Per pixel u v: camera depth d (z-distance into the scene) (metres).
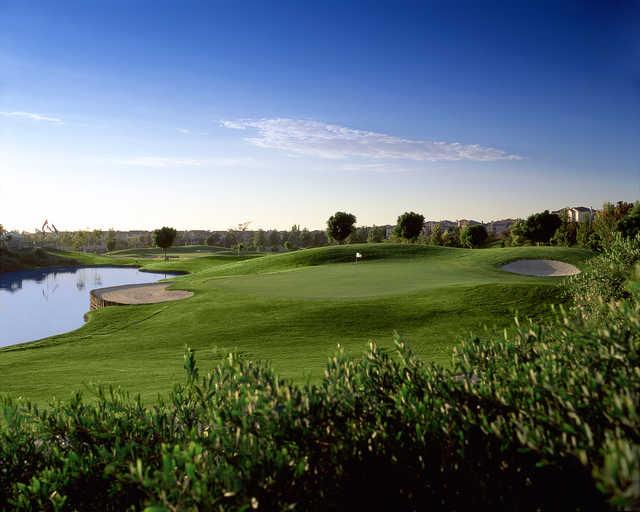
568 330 3.63
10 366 17.20
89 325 25.80
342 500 3.13
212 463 2.97
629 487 2.03
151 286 40.84
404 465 3.20
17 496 3.83
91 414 4.13
